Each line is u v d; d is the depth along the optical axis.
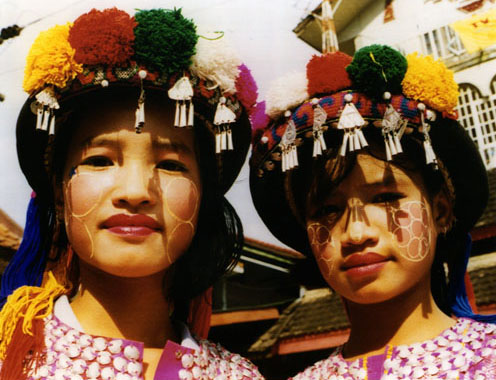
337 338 3.30
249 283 3.35
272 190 1.82
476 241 2.97
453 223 1.77
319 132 1.55
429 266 1.57
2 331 1.41
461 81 2.97
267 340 3.44
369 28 3.19
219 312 3.33
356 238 1.50
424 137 1.56
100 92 1.52
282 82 1.68
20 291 1.50
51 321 1.45
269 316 3.43
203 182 1.73
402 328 1.56
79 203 1.46
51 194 1.68
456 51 3.00
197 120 1.64
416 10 3.13
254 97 1.67
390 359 1.47
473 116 2.93
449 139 1.65
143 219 1.45
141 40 1.48
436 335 1.54
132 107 1.51
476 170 1.70
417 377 1.40
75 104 1.54
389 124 1.53
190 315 1.86
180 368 1.48
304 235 1.87
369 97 1.57
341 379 1.53
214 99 1.57
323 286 1.99
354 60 1.58
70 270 1.66
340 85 1.59
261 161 1.74
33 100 1.54
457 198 1.74
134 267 1.44
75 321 1.48
